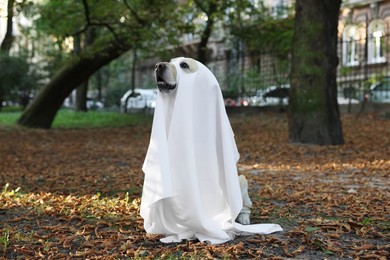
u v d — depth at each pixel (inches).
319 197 260.2
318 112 503.8
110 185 305.7
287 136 605.3
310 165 394.0
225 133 175.5
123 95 1432.1
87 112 1172.5
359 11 1093.1
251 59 1034.7
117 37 705.0
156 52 781.3
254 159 440.1
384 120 716.0
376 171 355.3
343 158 430.3
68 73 786.8
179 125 169.9
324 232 190.4
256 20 908.0
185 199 168.6
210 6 788.6
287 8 928.3
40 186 303.7
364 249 166.9
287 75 898.1
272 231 188.2
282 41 885.8
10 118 963.3
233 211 173.3
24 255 162.9
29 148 544.7
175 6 738.2
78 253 162.2
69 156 477.1
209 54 1075.3
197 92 174.1
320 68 501.0
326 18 497.0
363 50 1023.6
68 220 210.8
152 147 169.8
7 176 347.9
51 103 808.3
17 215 222.5
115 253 162.6
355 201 248.4
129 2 669.9
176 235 176.7
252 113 897.5
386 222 205.6
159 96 175.9
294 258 158.6
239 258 158.1
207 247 164.9
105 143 604.1
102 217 216.5
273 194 269.7
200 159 174.2
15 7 489.4
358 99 869.2
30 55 1397.6
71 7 719.7
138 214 220.4
